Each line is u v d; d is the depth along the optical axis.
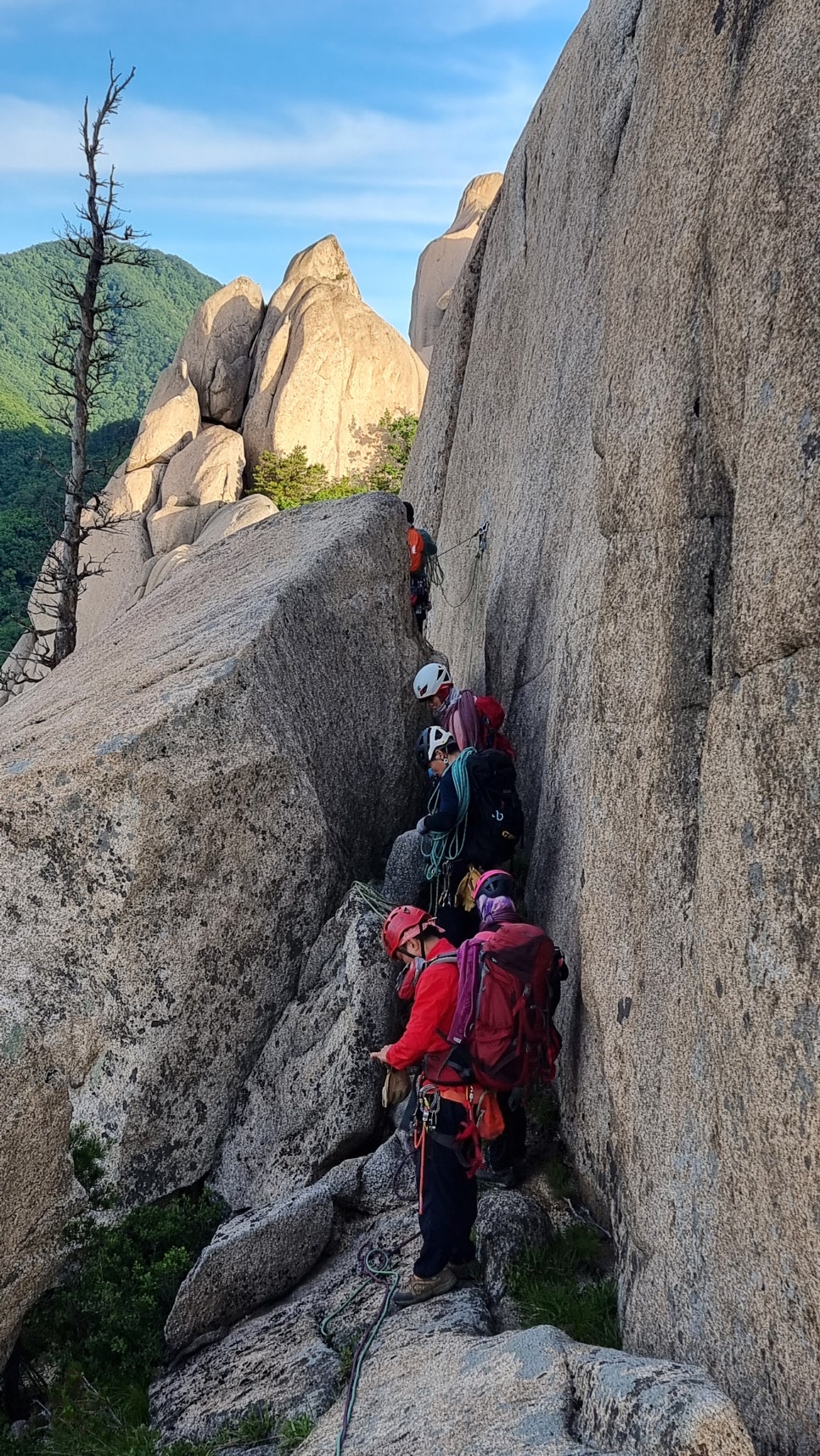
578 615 6.12
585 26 8.55
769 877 2.71
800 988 2.55
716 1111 3.02
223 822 5.86
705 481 3.50
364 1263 4.62
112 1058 5.53
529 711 7.55
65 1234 5.31
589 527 6.20
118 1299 5.10
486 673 9.38
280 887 6.06
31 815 5.55
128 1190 5.50
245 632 6.46
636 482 4.03
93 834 5.59
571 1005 5.05
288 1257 4.87
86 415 15.34
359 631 7.57
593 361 6.97
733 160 3.21
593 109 7.72
